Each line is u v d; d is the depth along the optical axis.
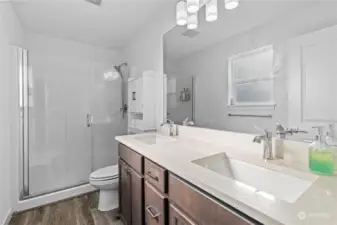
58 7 2.07
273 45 1.15
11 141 2.08
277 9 1.13
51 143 2.80
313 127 0.96
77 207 2.17
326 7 0.92
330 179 0.77
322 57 0.93
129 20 2.38
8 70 2.01
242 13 1.33
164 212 1.06
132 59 2.98
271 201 0.59
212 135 1.58
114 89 3.38
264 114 1.20
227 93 1.45
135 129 2.65
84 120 3.11
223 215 0.68
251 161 1.03
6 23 1.92
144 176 1.33
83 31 2.67
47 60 2.78
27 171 2.32
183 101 1.89
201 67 1.67
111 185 2.04
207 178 0.79
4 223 1.83
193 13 1.62
